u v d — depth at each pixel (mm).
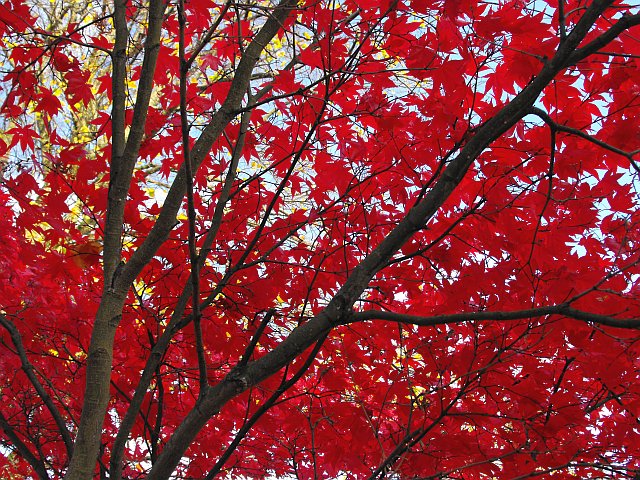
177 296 3803
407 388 3598
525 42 2854
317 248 3766
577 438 3434
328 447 3807
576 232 3238
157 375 3426
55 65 3674
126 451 4410
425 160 3424
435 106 3189
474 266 3340
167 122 3812
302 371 2889
